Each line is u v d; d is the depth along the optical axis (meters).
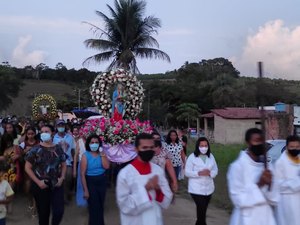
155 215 5.35
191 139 47.84
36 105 25.44
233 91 71.94
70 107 80.44
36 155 7.95
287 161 6.55
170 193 5.49
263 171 5.42
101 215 8.70
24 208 10.76
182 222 10.12
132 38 36.97
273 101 63.38
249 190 5.42
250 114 47.41
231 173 5.65
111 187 12.95
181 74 90.81
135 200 5.22
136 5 36.72
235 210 5.69
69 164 12.45
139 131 11.12
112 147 10.91
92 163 8.63
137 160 5.39
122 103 12.53
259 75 5.62
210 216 10.87
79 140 11.73
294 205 6.45
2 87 73.25
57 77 125.38
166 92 71.94
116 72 12.69
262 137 5.52
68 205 11.38
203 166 8.56
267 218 5.45
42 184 7.86
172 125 69.19
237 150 29.22
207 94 72.75
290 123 34.91
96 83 12.77
